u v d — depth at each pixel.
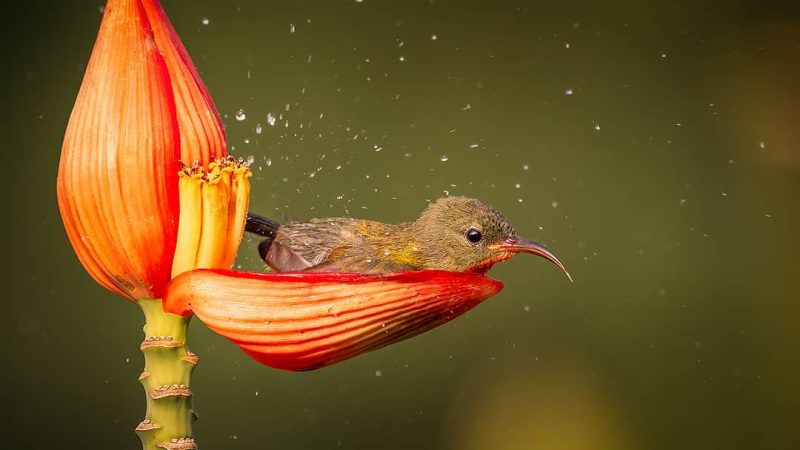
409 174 3.80
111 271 2.25
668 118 4.12
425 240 2.42
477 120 3.97
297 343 2.24
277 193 3.48
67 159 2.25
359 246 2.41
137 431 2.24
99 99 2.25
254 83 3.94
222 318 2.24
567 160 3.98
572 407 3.34
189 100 2.26
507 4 4.23
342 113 3.93
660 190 3.98
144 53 2.25
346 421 3.20
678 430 3.33
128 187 2.24
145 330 2.25
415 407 3.27
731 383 3.43
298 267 2.40
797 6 4.25
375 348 2.25
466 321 3.45
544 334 3.49
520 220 3.83
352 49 4.07
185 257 2.25
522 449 3.23
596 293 3.62
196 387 3.17
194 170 2.25
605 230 3.83
